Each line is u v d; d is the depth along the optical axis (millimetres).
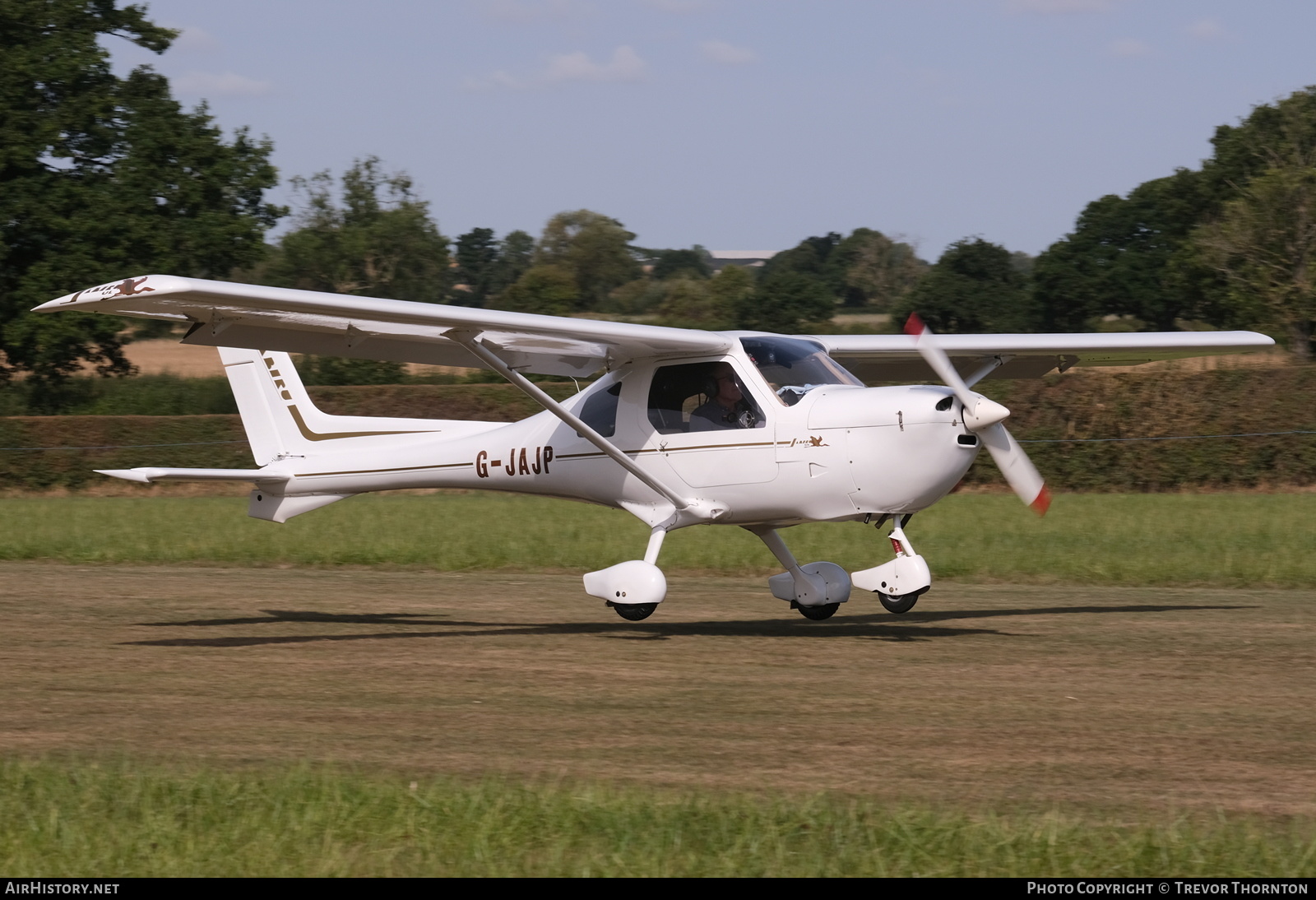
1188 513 67875
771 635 32375
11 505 83875
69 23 121688
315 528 63906
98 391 129500
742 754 20031
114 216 117062
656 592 31781
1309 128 175500
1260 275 140250
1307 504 73188
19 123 115938
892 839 15070
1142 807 17016
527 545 53969
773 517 31906
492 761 19688
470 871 14523
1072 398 92312
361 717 22906
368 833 15703
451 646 30969
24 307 114875
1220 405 90375
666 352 32719
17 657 29422
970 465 29797
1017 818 16375
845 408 30281
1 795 17266
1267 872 14148
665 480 32562
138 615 36531
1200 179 194375
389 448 37562
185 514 74438
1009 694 24375
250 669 27844
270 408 38875
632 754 20094
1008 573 43688
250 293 26562
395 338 32406
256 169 130625
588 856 15055
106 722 22531
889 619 35125
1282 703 23469
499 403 105875
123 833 15688
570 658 29000
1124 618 34375
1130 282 191500
